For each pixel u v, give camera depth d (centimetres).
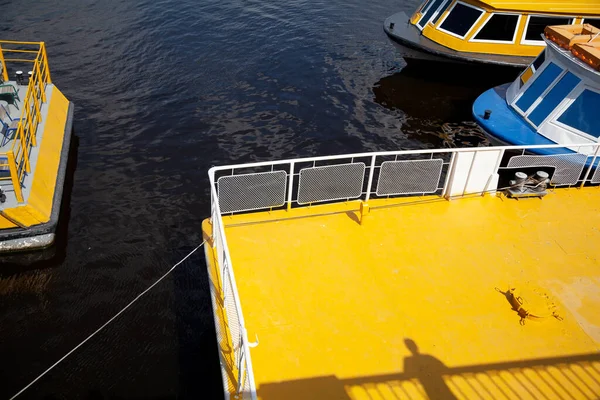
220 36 2152
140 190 1305
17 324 944
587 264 720
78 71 1834
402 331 605
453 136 1641
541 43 1830
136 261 1092
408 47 1877
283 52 2067
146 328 943
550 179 946
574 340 605
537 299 645
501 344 595
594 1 1803
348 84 1881
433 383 547
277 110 1694
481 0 1761
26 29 2106
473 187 846
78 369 866
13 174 1011
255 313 616
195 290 1026
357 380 545
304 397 525
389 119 1700
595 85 1195
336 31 2284
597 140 1191
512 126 1342
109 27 2161
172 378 855
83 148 1447
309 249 718
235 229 746
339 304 635
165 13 2316
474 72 1880
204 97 1730
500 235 767
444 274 689
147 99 1698
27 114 1168
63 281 1035
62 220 1188
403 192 823
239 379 514
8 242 1064
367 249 724
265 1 2527
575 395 542
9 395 826
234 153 1480
